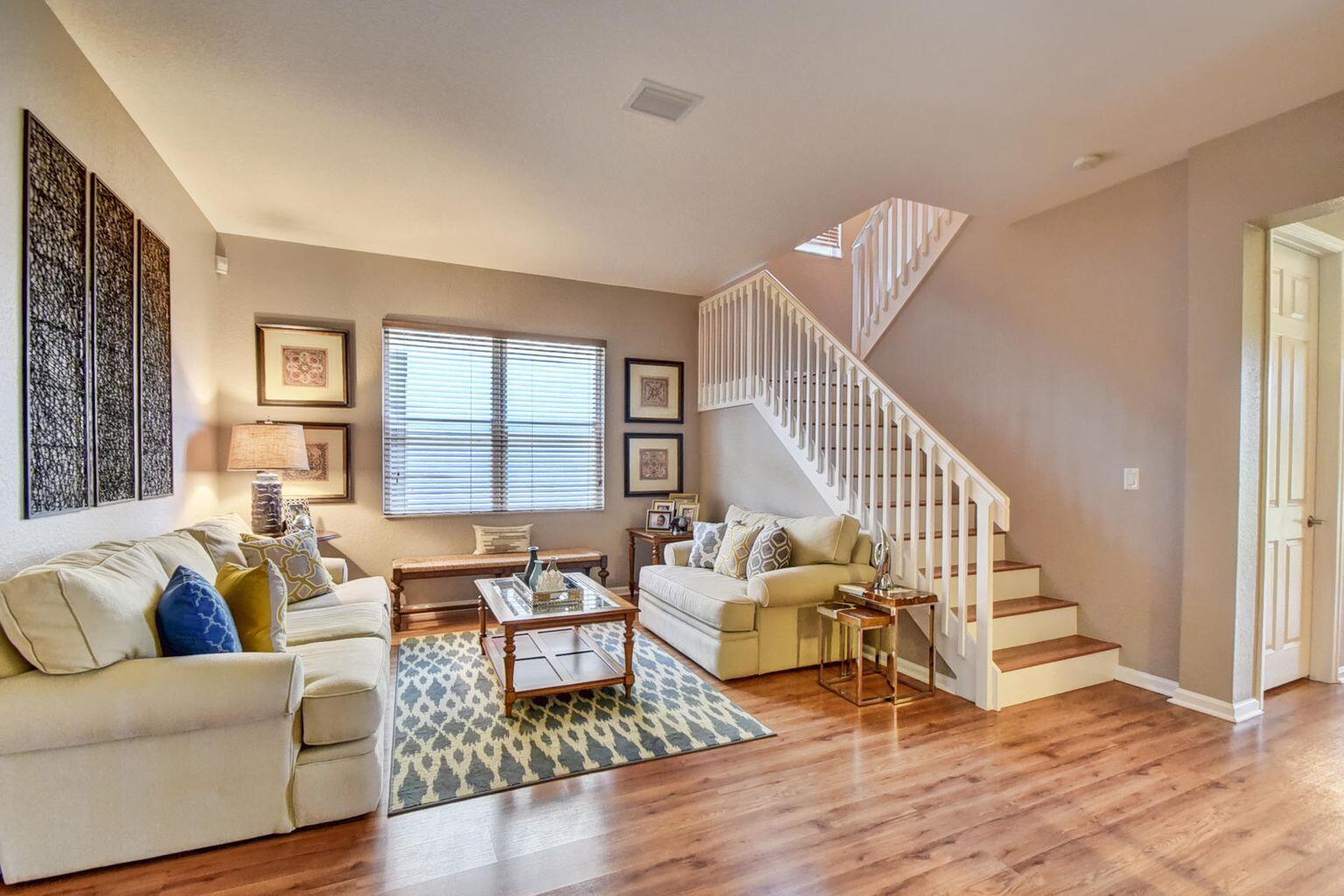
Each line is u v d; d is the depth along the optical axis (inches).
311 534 137.4
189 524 142.7
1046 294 145.9
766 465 188.1
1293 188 101.8
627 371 220.2
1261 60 87.8
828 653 142.9
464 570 174.7
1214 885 68.7
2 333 71.9
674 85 94.9
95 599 69.0
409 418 189.3
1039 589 146.7
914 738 104.7
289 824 77.2
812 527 144.3
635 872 70.4
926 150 116.0
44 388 79.8
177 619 76.7
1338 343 128.6
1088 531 137.0
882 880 69.2
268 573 90.4
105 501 96.5
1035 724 109.9
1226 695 111.3
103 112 95.5
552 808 83.6
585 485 214.1
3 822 67.0
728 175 126.8
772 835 77.6
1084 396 137.9
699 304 232.4
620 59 88.5
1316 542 131.3
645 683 129.3
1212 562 112.7
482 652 149.3
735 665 130.8
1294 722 110.3
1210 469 112.8
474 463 197.9
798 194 136.7
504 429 201.9
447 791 87.1
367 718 80.4
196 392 147.9
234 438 149.3
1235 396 109.6
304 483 176.7
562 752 98.6
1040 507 147.0
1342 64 88.6
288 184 132.9
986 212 146.9
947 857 73.3
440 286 191.9
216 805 74.2
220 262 162.6
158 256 119.3
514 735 104.4
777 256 182.1
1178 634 121.1
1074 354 139.9
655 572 165.6
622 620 121.0
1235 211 109.1
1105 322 133.6
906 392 184.9
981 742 103.0
